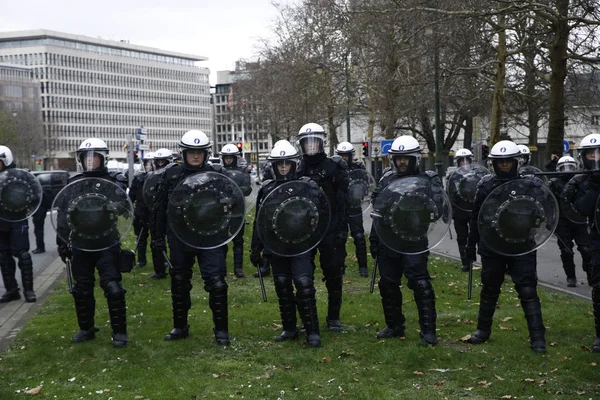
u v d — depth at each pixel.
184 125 136.75
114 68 121.94
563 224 10.52
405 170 7.29
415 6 21.89
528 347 6.98
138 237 13.26
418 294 7.20
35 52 110.75
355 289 10.70
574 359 6.51
